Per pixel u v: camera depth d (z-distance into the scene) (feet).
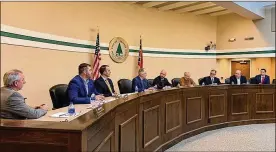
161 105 12.39
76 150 4.44
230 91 18.43
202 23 29.84
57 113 7.73
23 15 14.58
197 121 15.99
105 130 6.37
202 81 21.24
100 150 5.89
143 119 10.30
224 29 30.71
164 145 12.55
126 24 23.61
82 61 19.54
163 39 26.89
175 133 13.87
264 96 19.40
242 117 18.84
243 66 30.48
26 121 5.15
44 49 16.22
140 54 24.02
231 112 18.45
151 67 26.03
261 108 19.34
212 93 17.30
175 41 27.81
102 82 14.24
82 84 11.15
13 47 13.93
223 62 31.58
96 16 20.76
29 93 15.08
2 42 13.17
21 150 4.61
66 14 18.02
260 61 29.25
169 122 13.20
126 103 8.45
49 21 16.58
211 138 15.07
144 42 25.38
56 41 17.16
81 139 4.45
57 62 17.31
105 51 21.62
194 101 15.80
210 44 30.48
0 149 4.65
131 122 8.98
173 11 27.50
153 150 11.36
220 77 31.45
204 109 16.72
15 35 14.02
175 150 12.71
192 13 28.78
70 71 18.43
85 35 19.80
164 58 27.02
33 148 4.58
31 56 15.21
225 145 13.56
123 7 23.32
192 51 29.04
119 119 7.80
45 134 4.53
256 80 21.95
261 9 27.53
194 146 13.41
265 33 27.96
